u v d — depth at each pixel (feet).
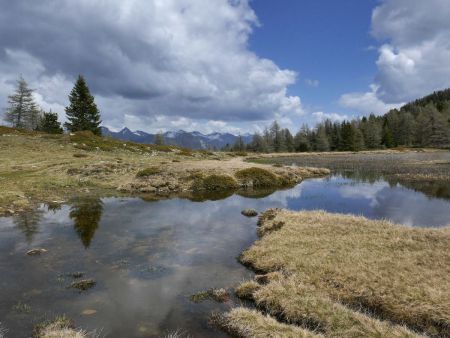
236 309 30.58
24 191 98.94
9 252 48.11
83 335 26.43
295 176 142.41
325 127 617.21
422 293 31.45
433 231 48.03
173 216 73.20
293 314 29.91
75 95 305.32
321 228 53.21
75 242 53.42
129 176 131.85
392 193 98.32
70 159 171.73
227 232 60.03
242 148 570.05
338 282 35.24
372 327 26.73
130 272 41.16
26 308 31.71
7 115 340.39
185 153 261.65
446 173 140.15
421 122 488.02
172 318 30.27
